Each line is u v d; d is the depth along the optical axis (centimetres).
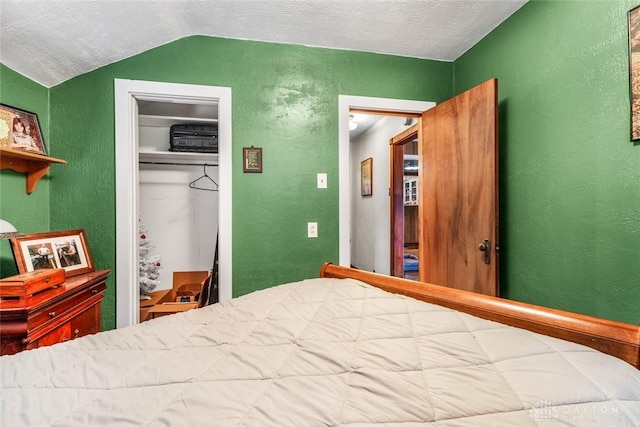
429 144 232
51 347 82
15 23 133
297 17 182
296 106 214
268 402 61
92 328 164
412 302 108
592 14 135
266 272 210
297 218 215
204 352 81
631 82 120
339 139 220
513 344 76
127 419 56
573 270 146
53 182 184
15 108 158
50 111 184
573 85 144
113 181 190
